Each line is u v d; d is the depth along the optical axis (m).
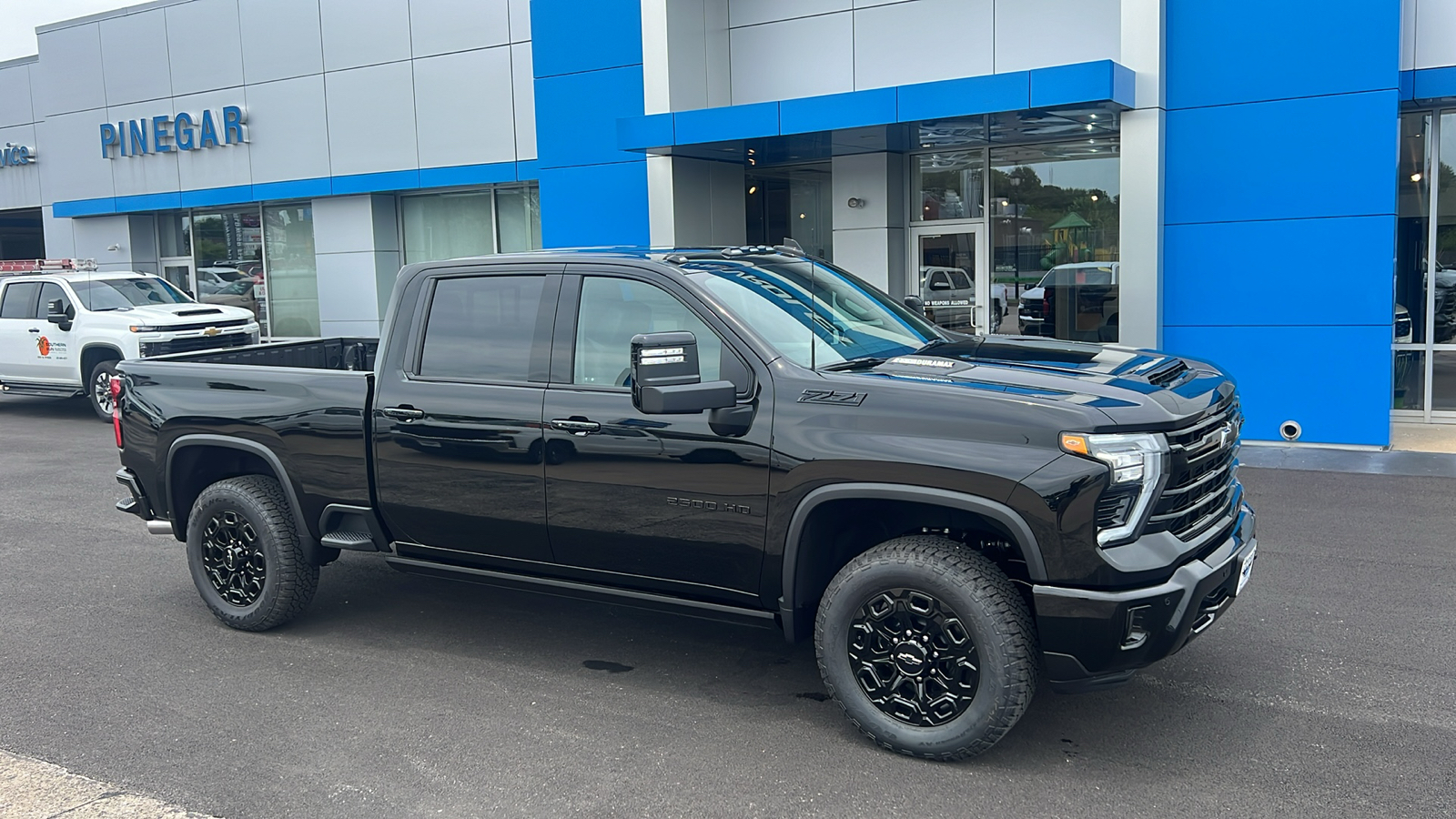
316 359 7.13
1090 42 11.46
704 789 3.94
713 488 4.39
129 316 14.03
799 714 4.60
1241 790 3.84
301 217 18.80
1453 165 11.10
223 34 18.61
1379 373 10.09
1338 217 10.06
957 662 3.99
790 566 4.27
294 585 5.64
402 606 6.23
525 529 4.90
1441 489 8.49
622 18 13.48
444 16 16.30
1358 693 4.67
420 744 4.36
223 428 5.66
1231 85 10.32
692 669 5.16
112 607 6.29
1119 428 3.79
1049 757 4.14
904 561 4.03
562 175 14.20
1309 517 7.74
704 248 5.32
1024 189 12.45
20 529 8.32
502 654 5.41
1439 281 11.35
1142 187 10.52
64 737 4.48
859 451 4.06
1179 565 3.90
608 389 4.69
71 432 13.62
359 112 17.30
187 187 19.52
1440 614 5.64
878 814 3.72
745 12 13.55
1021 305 12.62
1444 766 3.99
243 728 4.55
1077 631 3.79
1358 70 9.83
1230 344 10.64
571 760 4.20
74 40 20.59
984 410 3.92
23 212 23.36
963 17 12.15
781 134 11.55
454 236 17.47
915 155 13.06
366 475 5.29
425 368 5.18
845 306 5.16
